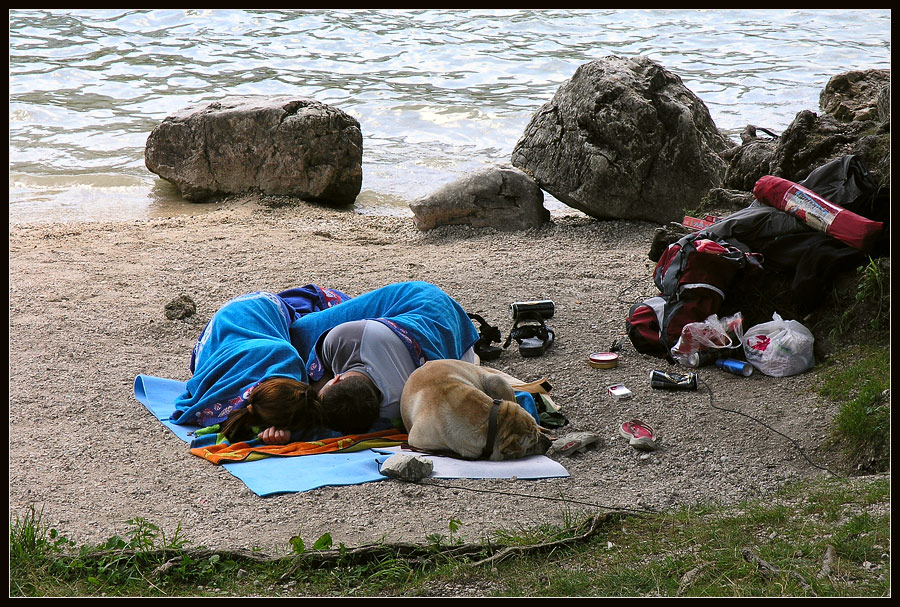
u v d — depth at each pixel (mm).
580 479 5219
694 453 5570
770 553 3904
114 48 24297
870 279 6625
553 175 11062
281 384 5668
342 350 6000
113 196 13594
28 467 5234
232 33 26312
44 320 7777
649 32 27281
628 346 7383
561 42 25734
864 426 5375
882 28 27500
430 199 10977
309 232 11117
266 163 12914
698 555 4008
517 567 4027
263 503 4816
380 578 3963
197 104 13820
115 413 6094
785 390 6371
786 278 7180
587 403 6363
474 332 6789
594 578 3854
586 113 10766
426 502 4805
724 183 9516
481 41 25734
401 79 21391
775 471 5305
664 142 10586
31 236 10664
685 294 7090
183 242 10484
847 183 7195
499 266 9492
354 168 13211
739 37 26375
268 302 6707
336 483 5020
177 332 7738
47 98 19422
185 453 5523
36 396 6285
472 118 18125
